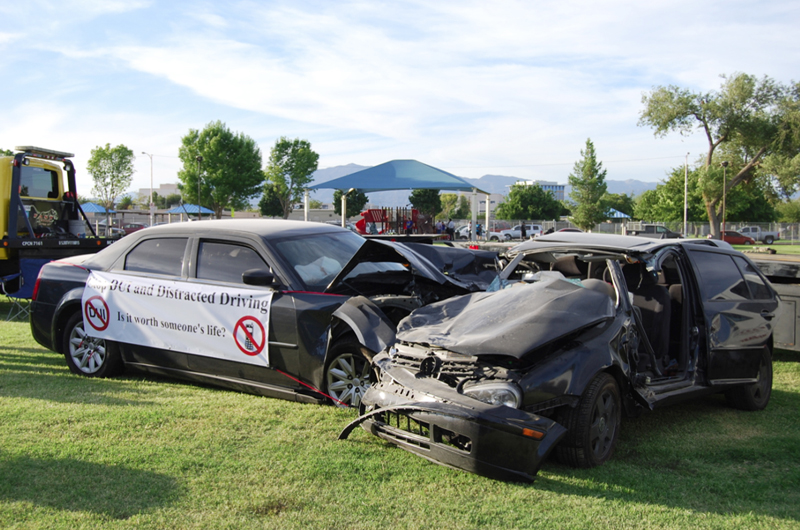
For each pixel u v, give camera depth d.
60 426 4.41
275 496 3.32
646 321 4.90
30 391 5.34
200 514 3.12
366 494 3.36
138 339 5.58
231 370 5.16
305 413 4.72
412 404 3.51
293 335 4.78
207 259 5.43
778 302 5.79
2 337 7.88
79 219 12.06
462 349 3.58
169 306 5.41
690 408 5.36
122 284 5.69
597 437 3.78
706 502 3.35
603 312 3.90
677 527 3.03
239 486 3.45
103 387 5.50
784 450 4.21
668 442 4.38
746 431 4.68
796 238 52.00
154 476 3.57
